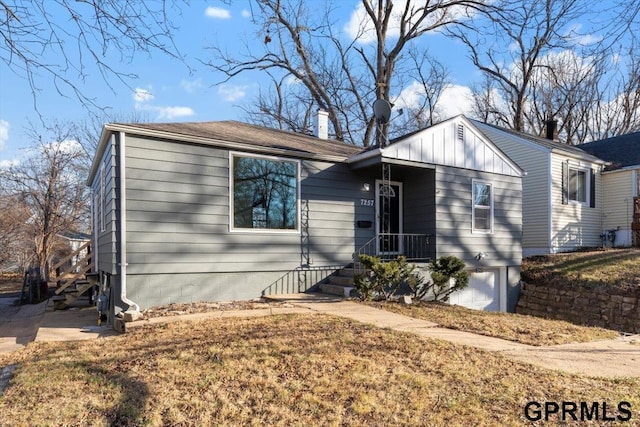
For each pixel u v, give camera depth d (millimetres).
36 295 13742
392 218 11023
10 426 3199
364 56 24766
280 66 22812
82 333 6723
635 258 12305
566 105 24922
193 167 8062
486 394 3721
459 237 10883
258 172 8898
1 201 21141
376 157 9492
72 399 3658
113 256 7289
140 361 4570
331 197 9922
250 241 8703
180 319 6539
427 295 9820
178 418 3281
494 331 6387
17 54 4246
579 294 11062
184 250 7898
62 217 21750
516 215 12430
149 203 7559
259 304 7930
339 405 3482
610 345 5789
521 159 16516
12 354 5520
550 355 5102
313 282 9523
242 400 3576
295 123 27547
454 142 10875
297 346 4945
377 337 5445
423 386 3867
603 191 17688
